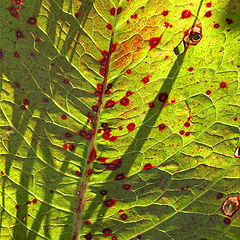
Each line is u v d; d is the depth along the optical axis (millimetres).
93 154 355
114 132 353
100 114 353
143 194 355
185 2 339
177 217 355
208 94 346
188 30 342
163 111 350
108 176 355
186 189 353
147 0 341
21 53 349
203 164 352
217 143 349
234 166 350
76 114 353
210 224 354
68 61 348
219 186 352
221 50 342
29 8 344
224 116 347
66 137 355
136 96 350
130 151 354
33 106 353
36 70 350
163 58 345
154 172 354
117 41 345
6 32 347
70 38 346
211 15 339
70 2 343
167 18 342
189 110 348
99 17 344
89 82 350
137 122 352
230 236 353
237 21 338
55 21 345
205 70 344
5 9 344
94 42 346
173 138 351
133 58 347
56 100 352
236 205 352
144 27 343
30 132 355
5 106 354
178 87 347
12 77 351
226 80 344
